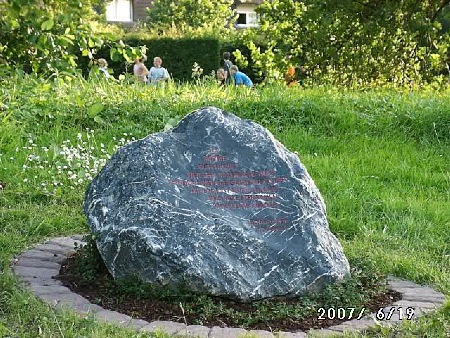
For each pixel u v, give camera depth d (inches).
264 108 354.9
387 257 189.9
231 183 161.3
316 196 166.6
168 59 763.4
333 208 239.8
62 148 285.1
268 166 165.3
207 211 155.1
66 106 335.0
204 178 161.0
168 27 936.3
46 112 325.4
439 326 141.5
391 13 455.5
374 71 473.1
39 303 142.7
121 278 152.6
